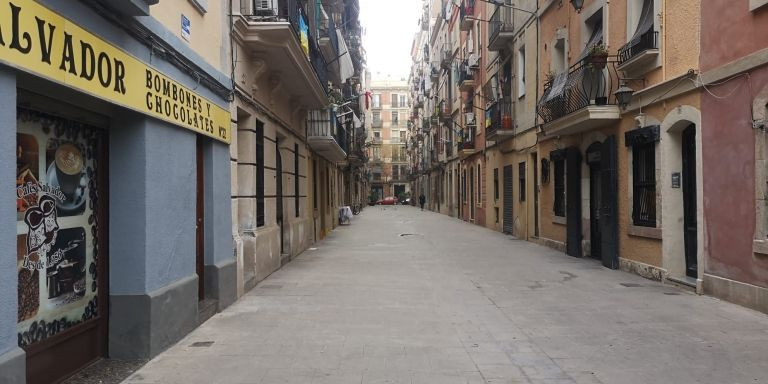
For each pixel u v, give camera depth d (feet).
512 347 18.38
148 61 16.87
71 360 15.02
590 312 23.54
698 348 17.98
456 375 15.56
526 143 57.57
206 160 23.81
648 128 31.14
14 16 10.73
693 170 29.17
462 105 103.19
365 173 217.97
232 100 26.45
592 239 42.04
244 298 26.73
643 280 31.63
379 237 64.18
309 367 16.21
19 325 12.88
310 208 55.52
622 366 16.30
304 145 51.39
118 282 16.76
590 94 36.70
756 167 22.72
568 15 44.50
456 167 112.16
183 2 20.33
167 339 18.10
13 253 11.00
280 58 31.63
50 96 13.53
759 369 15.88
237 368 16.08
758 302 22.74
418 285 30.42
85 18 13.34
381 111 288.92
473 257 43.32
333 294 27.76
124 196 16.67
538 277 33.14
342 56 64.03
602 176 37.68
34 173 13.53
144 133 16.71
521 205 60.85
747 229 23.39
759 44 22.52
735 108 24.06
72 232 15.10
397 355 17.44
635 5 33.55
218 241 24.43
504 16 63.36
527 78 56.80
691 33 27.27
